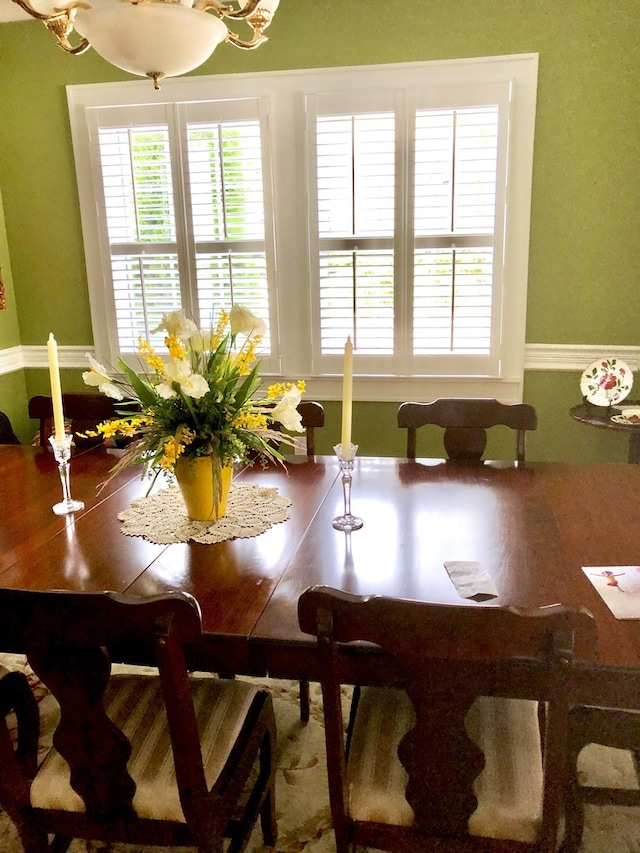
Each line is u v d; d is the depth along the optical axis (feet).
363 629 3.22
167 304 11.05
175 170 10.47
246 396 5.35
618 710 3.95
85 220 11.00
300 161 10.14
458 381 10.43
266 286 10.64
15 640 3.44
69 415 8.14
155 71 5.09
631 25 9.00
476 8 9.31
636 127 9.27
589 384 9.50
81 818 4.00
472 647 3.12
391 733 4.17
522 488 6.17
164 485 6.46
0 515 5.82
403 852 3.77
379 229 10.14
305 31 9.78
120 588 4.46
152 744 4.20
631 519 5.37
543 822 3.49
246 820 4.67
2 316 11.34
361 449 11.02
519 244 9.87
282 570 4.66
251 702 4.67
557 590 4.27
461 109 9.55
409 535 5.18
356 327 10.53
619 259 9.70
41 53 10.53
